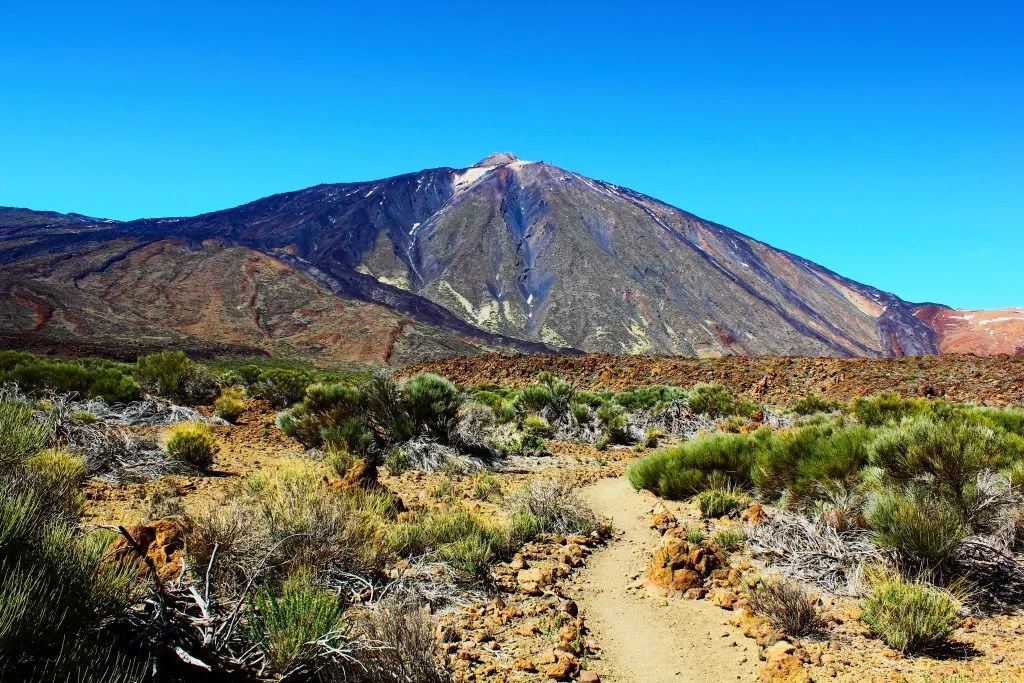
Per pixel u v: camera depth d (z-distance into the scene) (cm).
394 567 588
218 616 356
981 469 731
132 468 895
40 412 936
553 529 834
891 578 574
